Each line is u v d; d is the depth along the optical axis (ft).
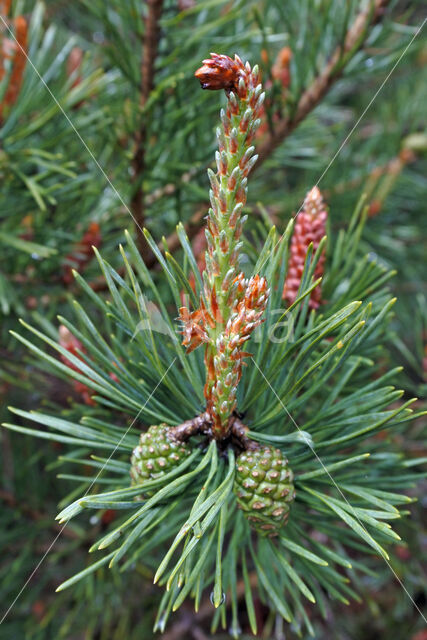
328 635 2.05
